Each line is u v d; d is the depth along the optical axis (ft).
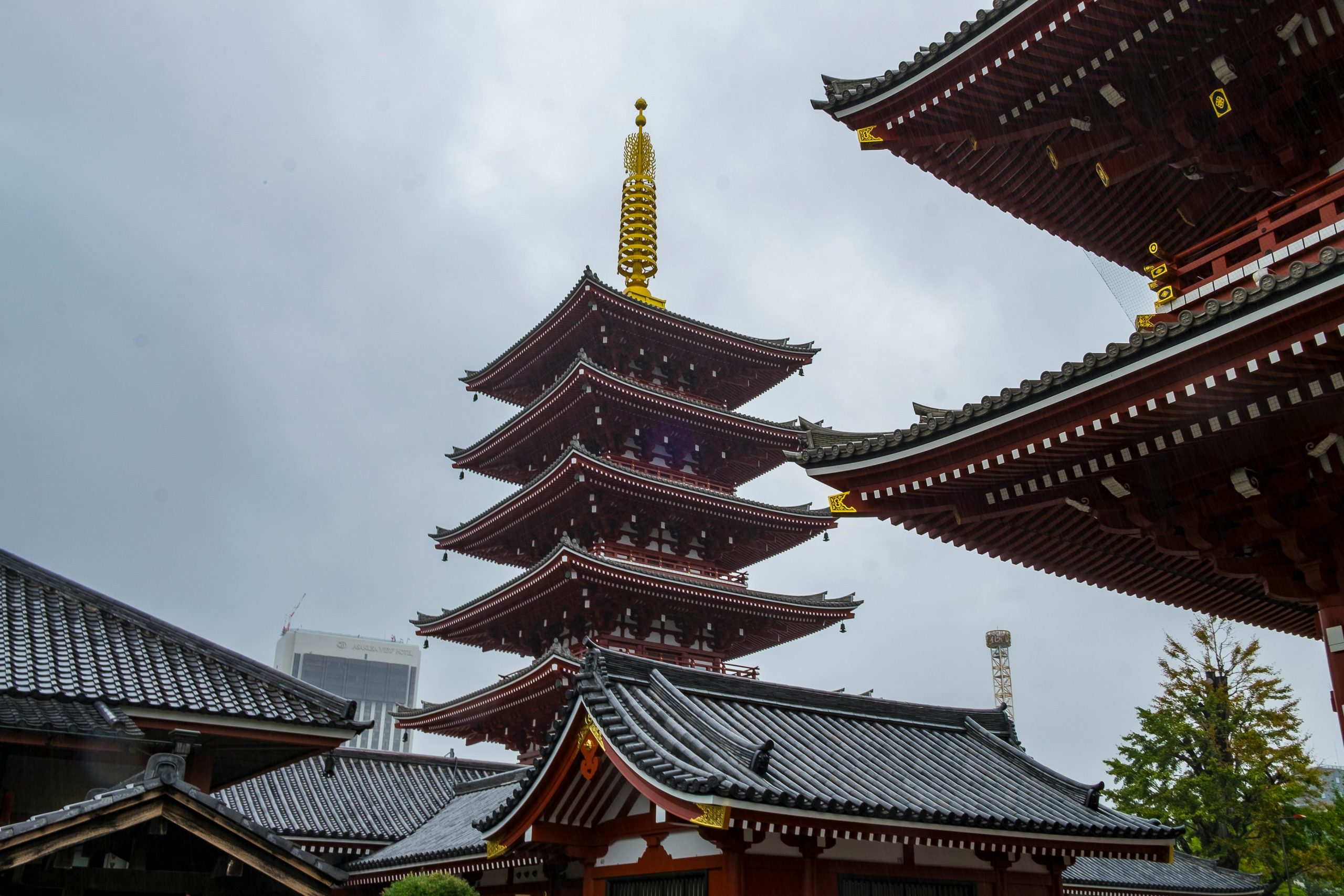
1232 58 43.70
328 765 64.49
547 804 53.83
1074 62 46.34
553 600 114.73
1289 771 134.51
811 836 47.93
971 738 72.23
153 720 47.70
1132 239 55.93
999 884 56.85
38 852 24.63
